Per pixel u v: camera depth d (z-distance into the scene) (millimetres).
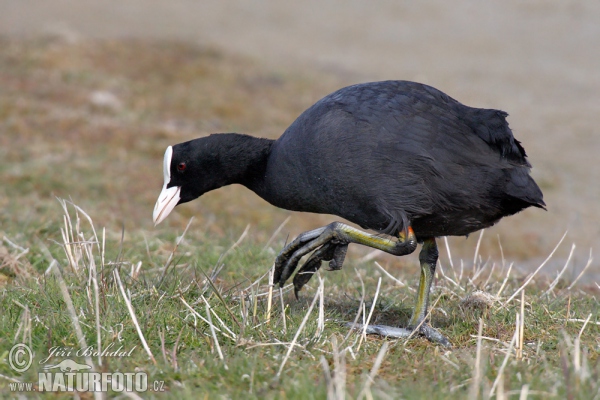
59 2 35250
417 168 8062
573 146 22016
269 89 25734
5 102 20375
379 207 8188
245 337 7938
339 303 9812
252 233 14391
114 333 7789
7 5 33781
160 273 10062
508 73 28266
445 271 11617
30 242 11367
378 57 30250
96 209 14102
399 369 7375
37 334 7789
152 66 26031
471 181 8164
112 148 18359
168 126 20750
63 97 21734
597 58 30016
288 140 8805
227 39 31844
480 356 7508
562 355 7008
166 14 35281
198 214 15008
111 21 32562
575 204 18359
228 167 9273
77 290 8977
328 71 28438
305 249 8961
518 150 8312
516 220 17391
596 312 9258
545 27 33969
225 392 6797
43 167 16031
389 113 8195
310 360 7484
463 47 31547
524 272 12594
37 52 25109
